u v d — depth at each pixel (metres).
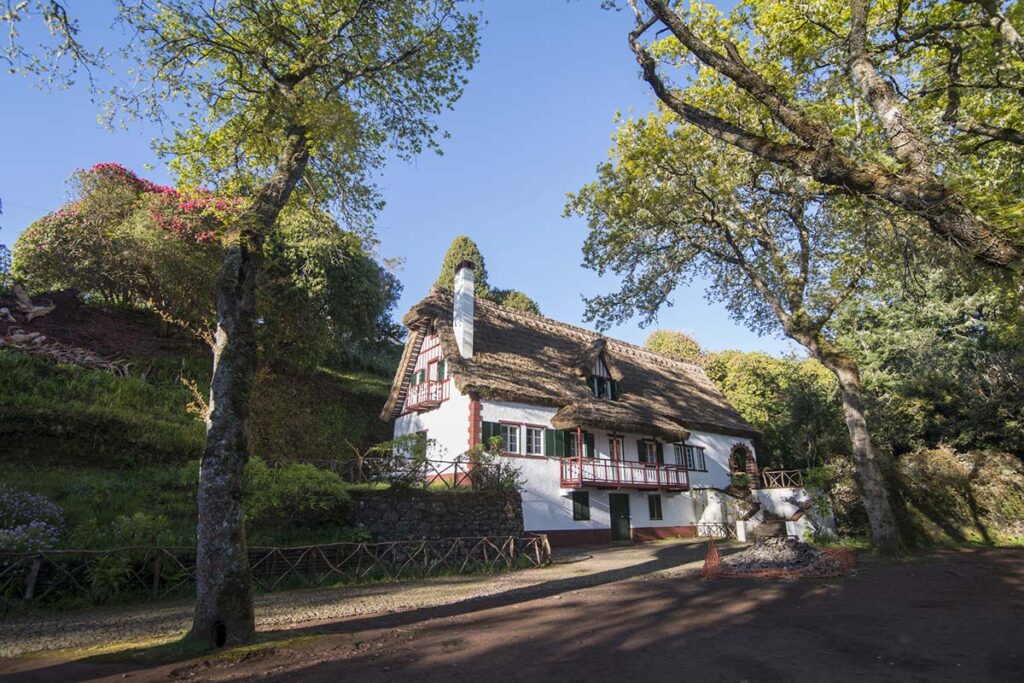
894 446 26.36
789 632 7.37
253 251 8.44
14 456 13.55
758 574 12.12
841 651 6.45
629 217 17.58
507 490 17.64
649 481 24.30
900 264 14.55
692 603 9.43
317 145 10.13
